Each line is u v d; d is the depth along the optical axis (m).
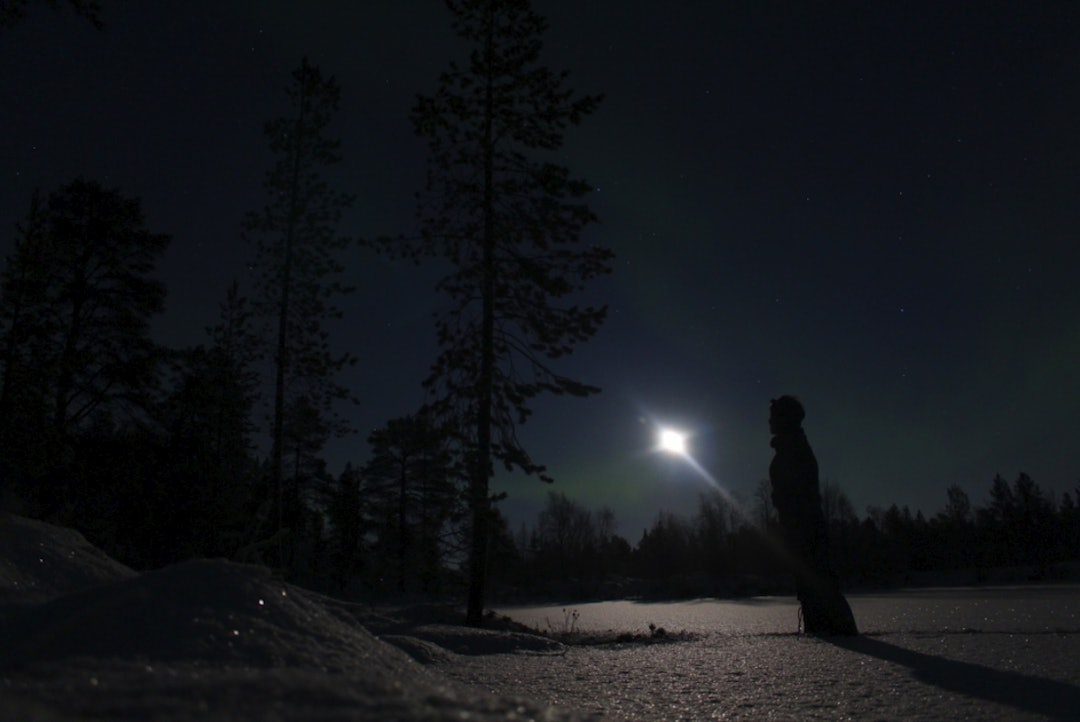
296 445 28.58
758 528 78.94
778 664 9.55
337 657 3.89
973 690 7.17
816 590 14.52
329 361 27.16
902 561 77.88
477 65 20.69
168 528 33.84
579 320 19.22
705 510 91.12
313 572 43.38
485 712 2.66
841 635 13.88
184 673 3.00
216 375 33.84
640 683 8.02
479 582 18.11
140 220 29.84
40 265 25.81
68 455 25.56
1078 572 58.41
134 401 29.00
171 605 3.88
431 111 20.30
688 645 12.81
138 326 29.22
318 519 45.28
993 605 24.61
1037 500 86.56
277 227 27.56
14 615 4.11
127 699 2.41
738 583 59.91
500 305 19.73
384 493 41.34
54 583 5.45
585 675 8.65
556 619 27.67
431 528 20.48
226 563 4.56
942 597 34.72
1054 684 7.39
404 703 2.61
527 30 20.95
